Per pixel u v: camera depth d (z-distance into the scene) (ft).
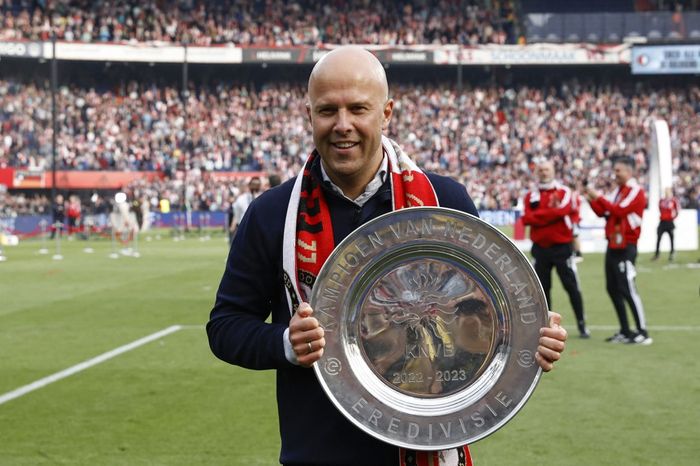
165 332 36.19
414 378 8.47
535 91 168.66
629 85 170.50
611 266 33.60
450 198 9.17
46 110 151.43
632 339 33.45
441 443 8.34
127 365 29.07
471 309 8.48
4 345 33.09
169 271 66.39
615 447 19.22
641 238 86.94
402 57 162.40
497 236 8.39
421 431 8.34
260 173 151.23
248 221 9.31
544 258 34.76
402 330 8.50
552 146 157.48
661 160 84.43
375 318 8.51
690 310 43.39
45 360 30.01
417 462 8.56
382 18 173.58
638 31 166.30
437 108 165.89
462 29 172.35
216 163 152.76
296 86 171.12
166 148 153.99
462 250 8.43
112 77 166.40
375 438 8.40
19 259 80.33
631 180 33.35
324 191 9.05
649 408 22.84
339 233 8.94
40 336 35.27
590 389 25.18
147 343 33.45
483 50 162.40
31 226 127.44
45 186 141.38
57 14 160.86
